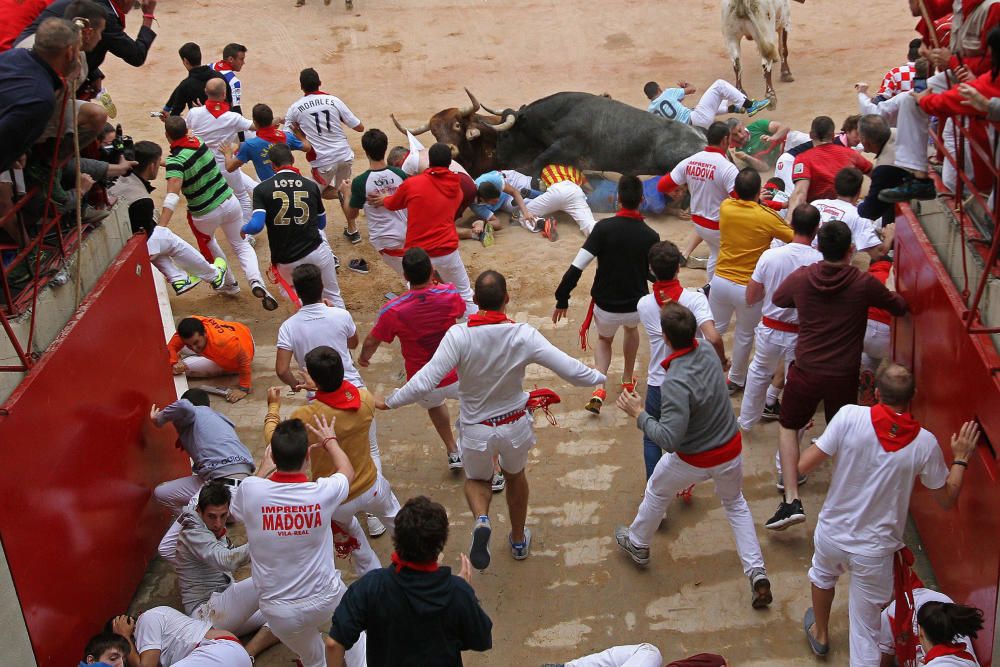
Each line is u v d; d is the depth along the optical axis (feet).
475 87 51.93
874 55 52.19
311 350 21.02
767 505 23.99
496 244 37.11
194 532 20.40
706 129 40.75
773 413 26.73
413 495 24.97
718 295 26.40
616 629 20.92
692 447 19.94
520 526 22.39
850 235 20.98
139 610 21.89
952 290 19.69
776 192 34.09
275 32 58.95
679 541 23.13
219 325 28.84
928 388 21.16
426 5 62.44
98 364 20.33
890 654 18.97
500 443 20.56
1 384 17.03
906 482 17.58
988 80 18.15
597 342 29.12
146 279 23.82
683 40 56.34
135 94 51.42
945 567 20.13
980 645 17.65
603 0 62.28
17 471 16.62
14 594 16.38
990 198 19.63
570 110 39.96
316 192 29.27
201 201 31.60
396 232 30.71
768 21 45.16
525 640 20.76
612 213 38.81
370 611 14.61
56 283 19.47
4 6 20.01
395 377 29.89
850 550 18.17
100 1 23.61
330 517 17.80
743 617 21.04
